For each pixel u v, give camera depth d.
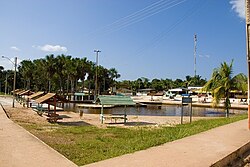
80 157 8.27
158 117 28.83
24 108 34.22
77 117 27.02
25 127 16.41
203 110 43.75
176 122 23.78
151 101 60.75
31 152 8.28
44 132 14.70
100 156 8.17
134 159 7.05
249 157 8.65
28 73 78.81
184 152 7.90
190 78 104.81
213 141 9.72
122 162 6.75
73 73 64.44
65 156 8.39
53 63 66.19
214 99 28.75
